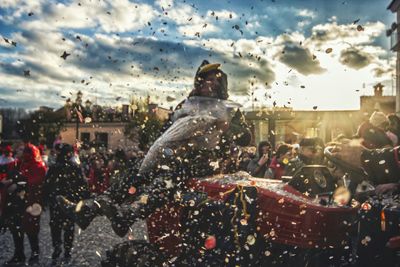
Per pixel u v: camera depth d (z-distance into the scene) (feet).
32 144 23.57
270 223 10.54
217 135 12.09
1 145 25.22
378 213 12.12
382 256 12.05
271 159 23.81
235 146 12.57
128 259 11.69
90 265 19.95
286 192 10.85
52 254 21.74
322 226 10.33
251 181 11.50
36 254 21.71
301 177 11.27
